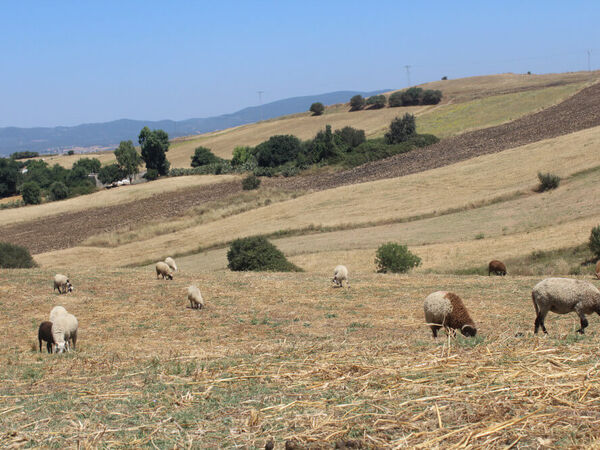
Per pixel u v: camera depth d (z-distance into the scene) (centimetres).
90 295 2412
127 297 2367
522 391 674
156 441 603
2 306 2198
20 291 2481
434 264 3600
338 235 4934
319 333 1594
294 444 552
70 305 2220
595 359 787
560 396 648
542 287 1184
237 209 6650
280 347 1148
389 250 3516
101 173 11956
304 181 8769
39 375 988
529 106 11519
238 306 2162
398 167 8325
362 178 7981
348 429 593
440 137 10419
